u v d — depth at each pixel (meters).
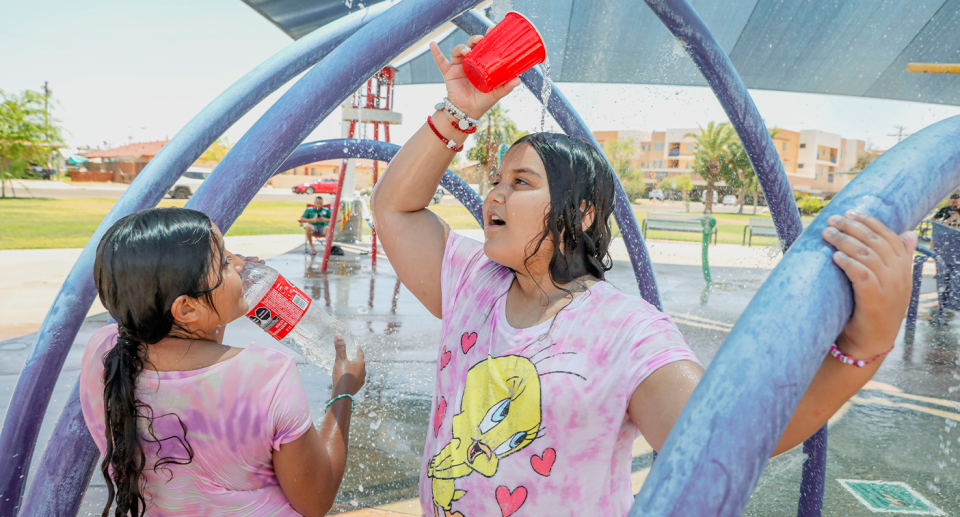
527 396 0.86
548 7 7.31
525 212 0.92
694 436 0.41
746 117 1.79
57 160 42.03
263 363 1.02
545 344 0.88
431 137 1.18
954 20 6.98
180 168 1.39
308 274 8.58
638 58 8.52
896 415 3.68
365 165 13.48
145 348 0.98
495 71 1.07
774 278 0.48
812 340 0.44
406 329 5.48
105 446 1.03
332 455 1.21
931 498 2.60
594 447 0.83
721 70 1.72
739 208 38.06
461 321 1.04
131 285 0.92
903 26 7.32
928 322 6.52
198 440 0.98
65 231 14.81
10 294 6.95
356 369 1.41
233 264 1.08
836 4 7.00
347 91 1.11
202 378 0.98
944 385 4.32
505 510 0.86
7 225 15.98
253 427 0.99
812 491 1.89
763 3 7.15
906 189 0.50
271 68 1.69
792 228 1.96
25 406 1.13
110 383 0.94
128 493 0.96
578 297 0.92
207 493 1.01
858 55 8.25
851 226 0.48
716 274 10.14
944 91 8.73
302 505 1.11
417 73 12.14
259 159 1.07
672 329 0.84
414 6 1.11
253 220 20.47
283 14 6.89
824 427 1.82
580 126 2.36
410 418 3.36
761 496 2.60
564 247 0.94
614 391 0.81
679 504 0.39
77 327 1.17
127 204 1.29
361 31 1.11
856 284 0.48
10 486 1.16
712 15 7.61
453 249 1.18
